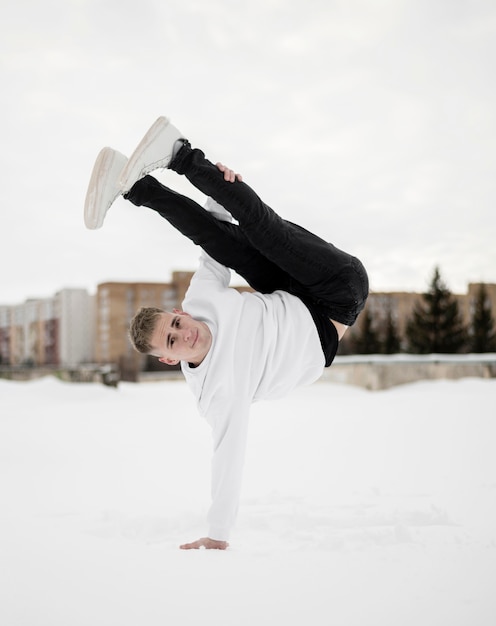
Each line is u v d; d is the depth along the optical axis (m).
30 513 3.06
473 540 2.33
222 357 2.48
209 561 2.06
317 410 8.31
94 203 2.49
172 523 2.83
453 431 5.75
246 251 2.70
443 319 22.58
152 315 2.47
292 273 2.53
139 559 2.10
